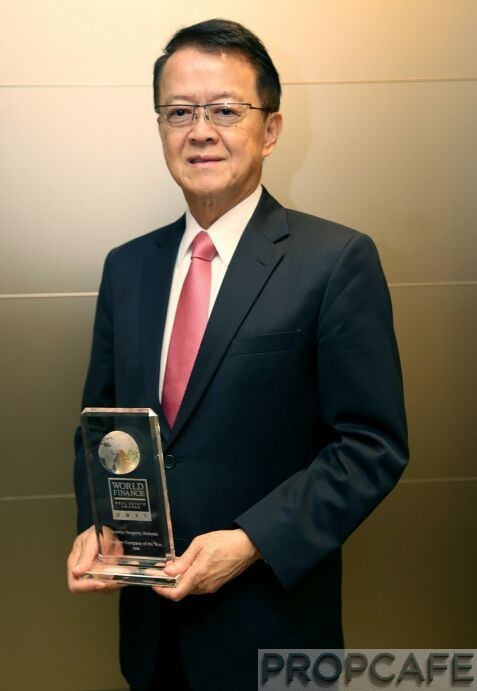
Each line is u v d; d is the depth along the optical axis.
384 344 1.29
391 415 1.27
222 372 1.28
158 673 1.44
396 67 1.81
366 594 1.96
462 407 1.91
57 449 1.91
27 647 1.95
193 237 1.42
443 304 1.89
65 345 1.88
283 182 1.84
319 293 1.28
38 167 1.82
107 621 1.96
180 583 1.20
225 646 1.30
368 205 1.85
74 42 1.78
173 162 1.35
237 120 1.31
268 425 1.28
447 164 1.84
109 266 1.55
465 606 1.96
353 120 1.82
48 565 1.93
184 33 1.34
